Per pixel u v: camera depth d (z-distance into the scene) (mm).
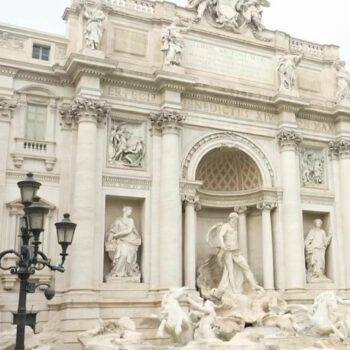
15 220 30469
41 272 30266
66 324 28500
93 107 31953
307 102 38500
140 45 35719
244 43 39062
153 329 30203
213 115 36406
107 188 32469
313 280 37500
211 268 35344
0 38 32781
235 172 38938
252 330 29250
